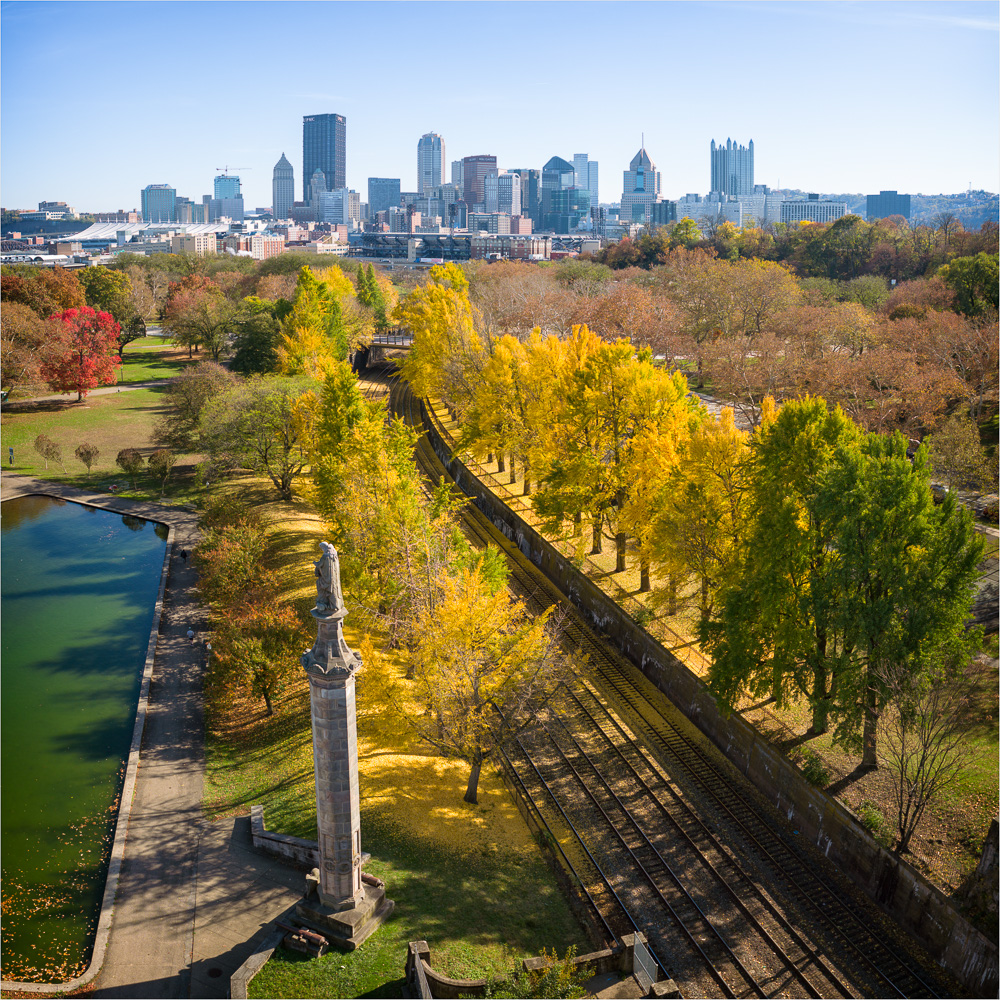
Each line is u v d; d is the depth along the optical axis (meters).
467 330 98.62
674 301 143.38
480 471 89.81
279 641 45.34
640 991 28.06
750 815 39.88
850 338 100.81
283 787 38.72
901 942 32.62
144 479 93.56
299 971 28.53
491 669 38.00
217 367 106.00
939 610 34.25
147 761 42.06
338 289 156.00
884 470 35.78
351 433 58.59
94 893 33.78
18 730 46.12
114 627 59.28
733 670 40.41
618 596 58.56
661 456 53.72
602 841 37.41
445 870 33.62
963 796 36.12
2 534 79.12
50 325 120.00
